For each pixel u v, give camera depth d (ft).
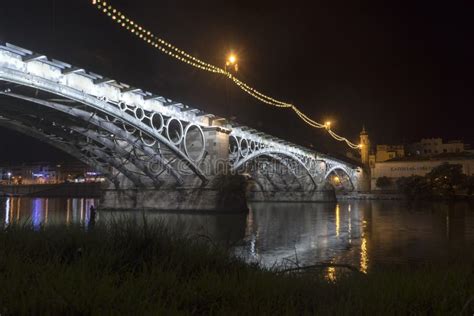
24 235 27.09
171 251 25.39
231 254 28.73
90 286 16.72
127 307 15.30
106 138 138.51
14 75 90.02
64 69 101.40
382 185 375.04
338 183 383.65
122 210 159.43
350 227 104.99
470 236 82.99
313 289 19.04
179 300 17.37
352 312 15.57
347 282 20.15
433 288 18.47
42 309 14.92
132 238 26.71
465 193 304.91
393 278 20.39
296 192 297.12
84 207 199.93
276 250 65.31
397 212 166.61
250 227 103.76
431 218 132.57
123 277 20.21
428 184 303.68
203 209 149.18
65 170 573.33
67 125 127.44
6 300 15.31
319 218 136.77
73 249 25.25
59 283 16.70
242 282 19.49
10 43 86.53
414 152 455.63
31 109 117.60
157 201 158.71
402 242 74.90
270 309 16.20
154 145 143.84
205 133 155.12
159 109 132.67
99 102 110.11
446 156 373.40
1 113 121.60
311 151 262.26
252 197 310.86
